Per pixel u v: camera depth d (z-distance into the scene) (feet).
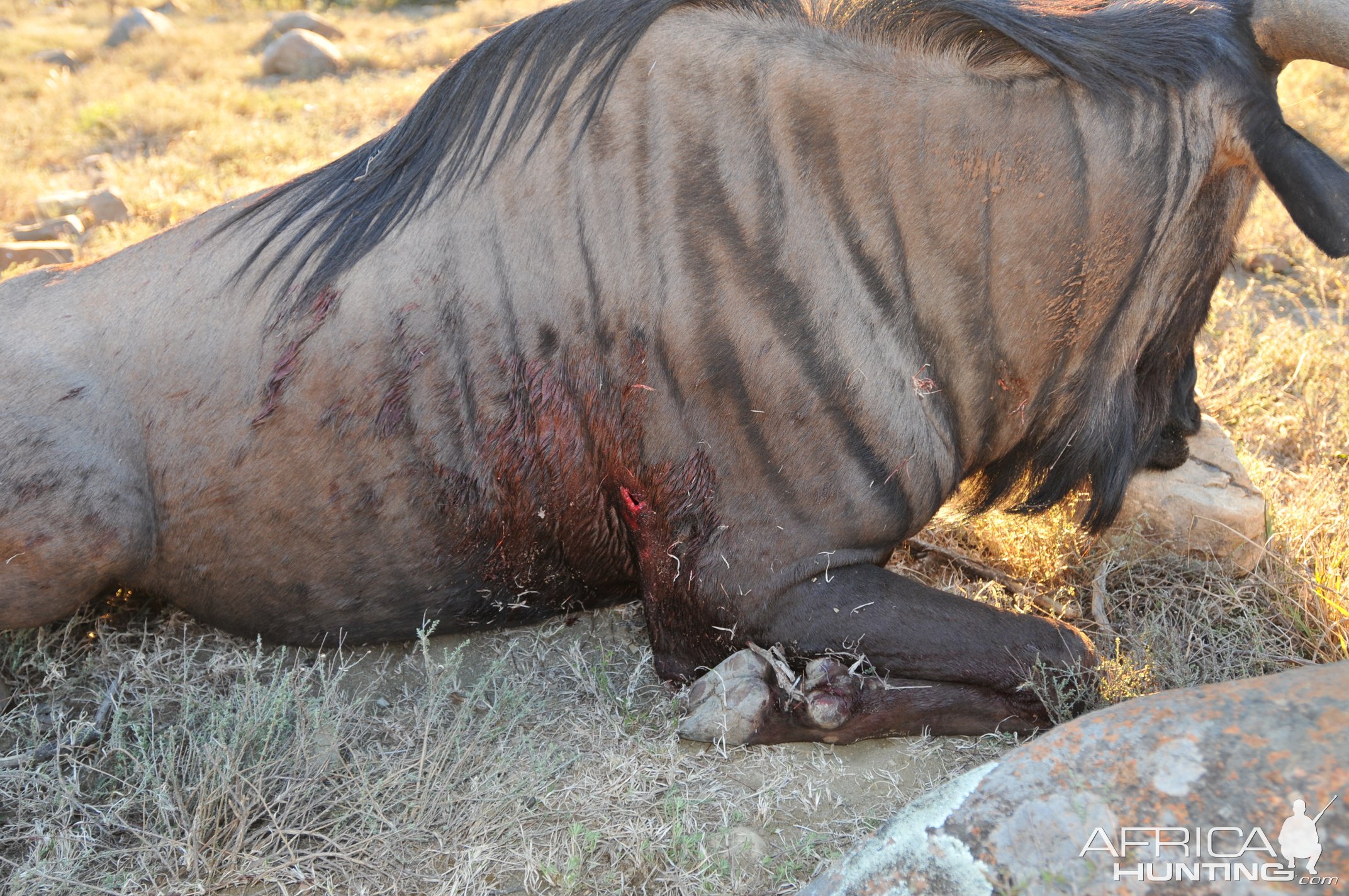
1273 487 18.97
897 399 13.56
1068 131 13.02
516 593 15.23
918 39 13.23
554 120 13.57
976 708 14.17
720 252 13.24
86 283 14.56
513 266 13.67
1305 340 23.62
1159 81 12.98
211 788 12.42
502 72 13.88
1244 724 8.61
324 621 15.10
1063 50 12.87
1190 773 8.43
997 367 14.01
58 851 12.15
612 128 13.42
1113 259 13.47
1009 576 17.25
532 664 15.67
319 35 65.72
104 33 78.23
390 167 14.29
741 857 12.32
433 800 12.78
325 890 12.09
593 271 13.50
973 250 13.39
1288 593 16.19
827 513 13.74
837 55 13.23
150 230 32.01
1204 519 16.92
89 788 13.42
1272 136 12.76
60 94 54.49
